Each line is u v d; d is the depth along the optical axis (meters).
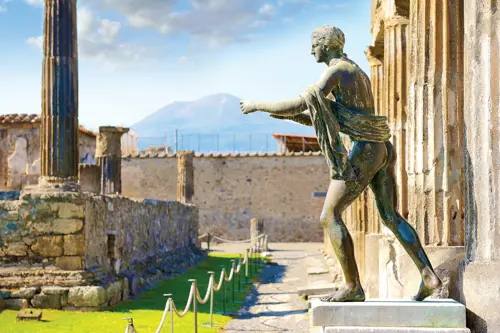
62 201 13.73
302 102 5.09
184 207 28.98
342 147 5.09
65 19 14.48
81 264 13.73
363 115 5.12
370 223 13.16
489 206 4.93
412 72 7.26
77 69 14.61
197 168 42.94
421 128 7.09
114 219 16.41
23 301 13.07
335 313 4.89
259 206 42.47
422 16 7.08
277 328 12.04
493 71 4.92
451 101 6.99
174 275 21.52
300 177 42.31
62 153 14.12
